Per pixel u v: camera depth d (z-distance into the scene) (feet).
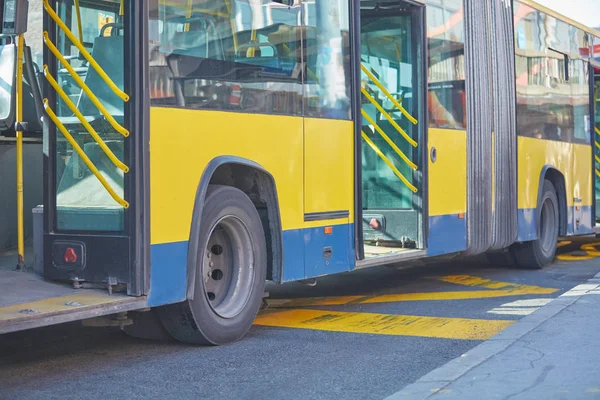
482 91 40.52
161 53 22.97
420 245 35.83
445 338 26.71
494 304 33.45
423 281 41.06
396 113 36.55
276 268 27.30
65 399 19.83
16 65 25.25
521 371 21.18
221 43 25.09
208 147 24.40
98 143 22.50
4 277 23.72
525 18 45.27
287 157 27.63
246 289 26.40
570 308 30.37
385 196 36.73
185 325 24.63
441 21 37.42
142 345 25.85
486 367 21.70
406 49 36.27
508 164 42.65
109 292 22.45
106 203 22.86
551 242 47.32
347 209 30.73
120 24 22.58
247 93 26.04
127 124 22.31
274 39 27.27
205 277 25.55
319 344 25.90
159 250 22.80
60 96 23.30
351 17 31.24
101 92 22.85
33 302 21.11
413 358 23.94
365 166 37.19
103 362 23.59
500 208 41.75
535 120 45.85
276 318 30.58
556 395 18.94
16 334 27.58
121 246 22.43
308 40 28.91
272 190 26.96
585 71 53.01
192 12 24.09
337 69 30.37
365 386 20.88
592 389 19.36
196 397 20.02
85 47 23.08
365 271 45.32
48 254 23.52
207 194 24.73
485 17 41.19
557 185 49.03
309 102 28.81
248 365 23.16
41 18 28.63
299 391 20.47
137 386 21.01
